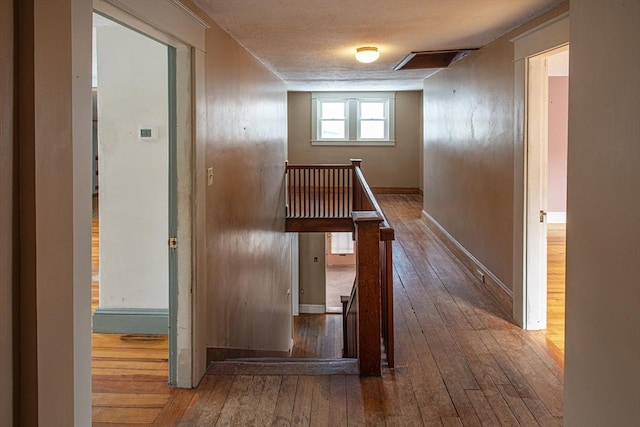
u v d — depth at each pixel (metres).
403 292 4.98
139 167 3.99
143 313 4.04
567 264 1.94
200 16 3.15
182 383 3.03
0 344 1.45
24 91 1.48
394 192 11.82
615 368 1.59
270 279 6.12
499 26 3.94
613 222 1.60
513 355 3.51
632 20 1.48
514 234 4.16
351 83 8.52
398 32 4.10
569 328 1.93
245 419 2.66
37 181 1.51
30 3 1.47
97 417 2.70
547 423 2.61
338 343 8.81
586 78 1.77
